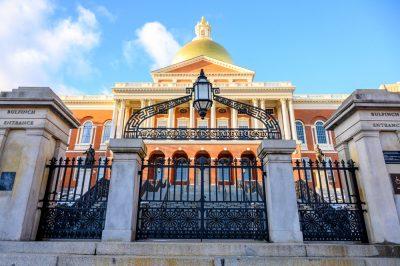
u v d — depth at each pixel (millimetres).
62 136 6758
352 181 6219
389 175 5840
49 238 5789
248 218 5988
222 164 6379
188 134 6535
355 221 5934
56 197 6688
